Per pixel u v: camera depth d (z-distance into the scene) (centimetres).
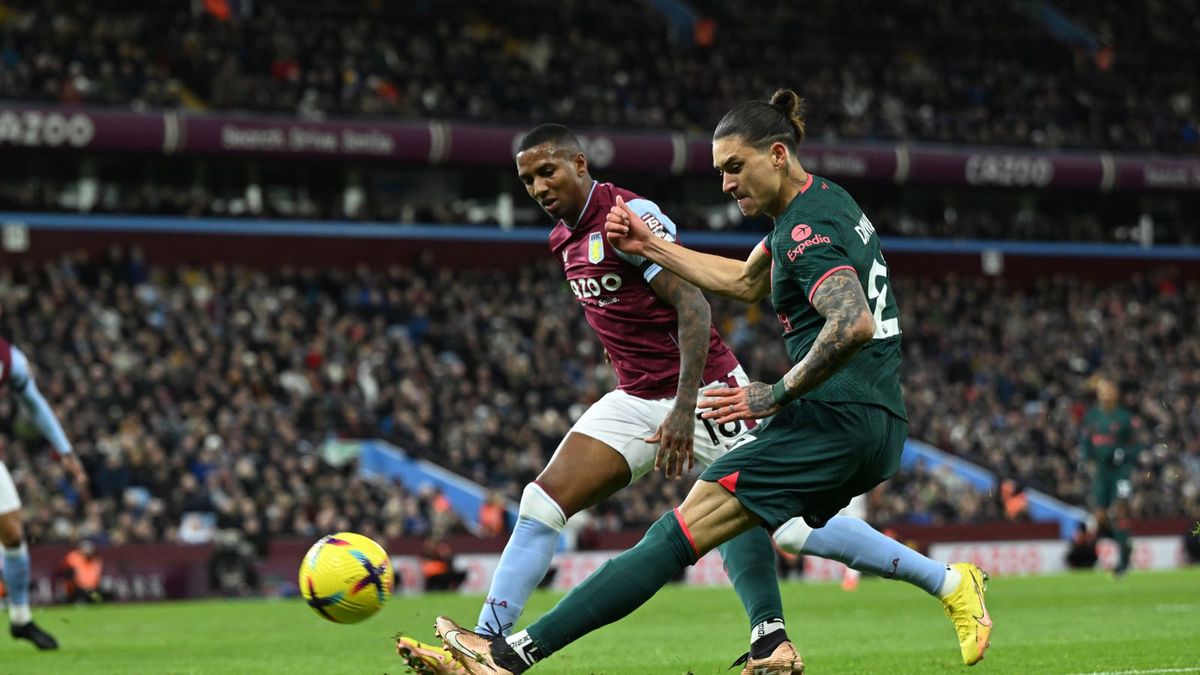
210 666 972
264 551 2183
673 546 579
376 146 3478
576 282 695
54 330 2714
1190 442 3362
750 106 585
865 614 1455
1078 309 4053
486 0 4116
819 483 578
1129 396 3584
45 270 3091
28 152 3222
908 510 2781
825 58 4297
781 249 571
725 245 3938
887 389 586
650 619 1423
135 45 3478
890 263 4119
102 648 1152
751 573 669
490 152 3612
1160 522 2788
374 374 2939
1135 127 4462
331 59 3662
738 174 582
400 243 3659
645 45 4188
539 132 688
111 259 3094
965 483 2909
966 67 4497
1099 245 4350
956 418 3300
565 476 676
